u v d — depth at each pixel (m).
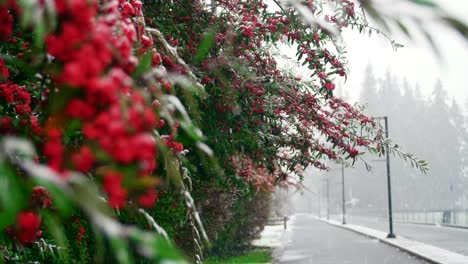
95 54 1.09
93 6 1.24
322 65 6.35
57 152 1.08
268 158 8.73
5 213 1.04
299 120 8.63
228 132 7.41
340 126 8.27
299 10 1.66
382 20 1.21
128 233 1.05
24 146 1.12
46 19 1.13
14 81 2.38
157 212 6.73
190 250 9.88
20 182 1.04
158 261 1.01
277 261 17.56
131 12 2.33
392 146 7.99
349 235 33.88
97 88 1.04
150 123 1.09
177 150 2.90
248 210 19.25
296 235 34.22
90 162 1.05
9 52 3.09
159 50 5.10
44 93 1.72
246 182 9.80
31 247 3.90
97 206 1.07
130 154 1.00
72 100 1.06
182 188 2.23
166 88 2.08
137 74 1.50
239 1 6.92
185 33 6.75
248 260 17.44
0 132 1.85
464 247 21.94
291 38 6.27
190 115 5.81
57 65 1.39
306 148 8.82
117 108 1.03
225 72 6.22
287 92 7.99
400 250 21.77
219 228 12.66
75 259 5.79
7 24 1.67
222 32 6.59
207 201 11.48
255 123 7.78
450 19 1.07
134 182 1.03
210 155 1.79
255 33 6.34
